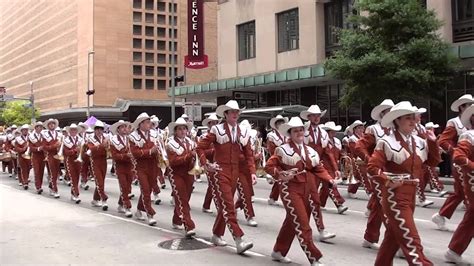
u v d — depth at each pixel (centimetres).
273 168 648
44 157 1599
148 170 1022
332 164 1000
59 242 862
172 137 863
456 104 819
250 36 3400
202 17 3325
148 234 927
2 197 1510
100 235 920
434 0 2273
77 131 1408
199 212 1186
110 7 7031
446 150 838
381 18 1856
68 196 1543
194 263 712
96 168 1248
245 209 1001
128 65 7119
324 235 841
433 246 798
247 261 720
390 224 527
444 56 1805
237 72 3469
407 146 530
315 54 2877
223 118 795
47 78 8681
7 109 7650
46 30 8750
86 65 7106
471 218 663
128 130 1115
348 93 1905
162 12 7362
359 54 1888
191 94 3441
